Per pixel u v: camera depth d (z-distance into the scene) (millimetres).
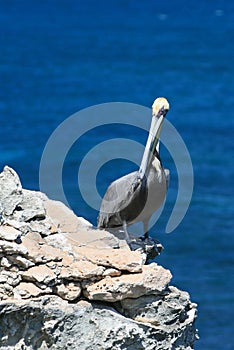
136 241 11961
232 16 189750
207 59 107062
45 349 9961
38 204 10805
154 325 10219
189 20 180000
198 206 35188
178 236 30297
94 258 10242
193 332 10672
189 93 79312
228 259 28266
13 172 10812
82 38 138750
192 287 25641
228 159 46656
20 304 9766
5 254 10031
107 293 10039
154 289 10188
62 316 9945
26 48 121875
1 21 181375
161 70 97062
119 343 9977
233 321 23125
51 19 188750
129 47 123688
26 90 80625
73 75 92750
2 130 58219
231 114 64938
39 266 10102
